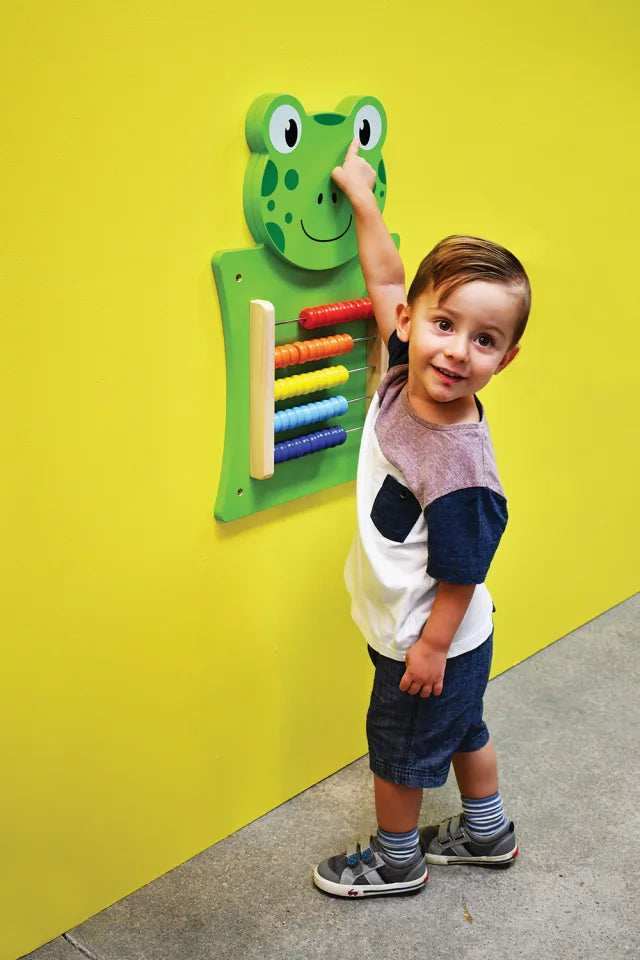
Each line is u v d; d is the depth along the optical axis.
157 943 1.35
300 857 1.50
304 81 1.27
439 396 1.19
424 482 1.23
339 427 1.44
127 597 1.29
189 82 1.15
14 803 1.26
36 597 1.20
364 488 1.30
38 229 1.07
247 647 1.47
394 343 1.34
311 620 1.55
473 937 1.37
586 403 1.94
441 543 1.22
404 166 1.44
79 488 1.20
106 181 1.11
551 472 1.93
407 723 1.34
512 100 1.56
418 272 1.21
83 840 1.35
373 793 1.64
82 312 1.13
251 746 1.53
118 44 1.08
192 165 1.18
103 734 1.33
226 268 1.23
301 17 1.24
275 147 1.22
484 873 1.48
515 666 2.00
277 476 1.40
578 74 1.65
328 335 1.41
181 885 1.45
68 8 1.03
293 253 1.29
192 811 1.48
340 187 1.31
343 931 1.37
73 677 1.27
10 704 1.22
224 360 1.29
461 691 1.34
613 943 1.36
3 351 1.08
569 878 1.47
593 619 2.16
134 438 1.23
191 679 1.41
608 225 1.83
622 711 1.85
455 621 1.26
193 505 1.33
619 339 1.96
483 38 1.48
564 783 1.66
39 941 1.34
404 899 1.43
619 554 2.17
